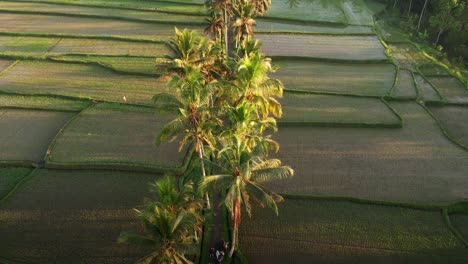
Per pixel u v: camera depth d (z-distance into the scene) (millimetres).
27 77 56125
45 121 46906
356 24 78500
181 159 41000
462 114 50375
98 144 42750
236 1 63281
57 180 38094
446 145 43938
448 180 38875
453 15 71188
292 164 40750
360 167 40469
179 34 37875
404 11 84500
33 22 75125
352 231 33375
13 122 46469
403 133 45875
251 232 33281
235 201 25703
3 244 31656
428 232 33375
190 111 30031
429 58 65125
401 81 57469
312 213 35062
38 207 35031
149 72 57875
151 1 86375
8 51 63156
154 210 23391
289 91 53656
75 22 75812
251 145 29969
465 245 32219
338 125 46719
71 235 32594
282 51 65500
